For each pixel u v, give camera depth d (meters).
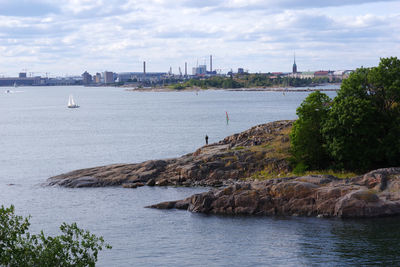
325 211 63.16
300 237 56.12
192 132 170.38
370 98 83.31
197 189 81.81
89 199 77.44
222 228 60.59
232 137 104.75
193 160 91.50
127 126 197.88
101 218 66.81
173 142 145.88
